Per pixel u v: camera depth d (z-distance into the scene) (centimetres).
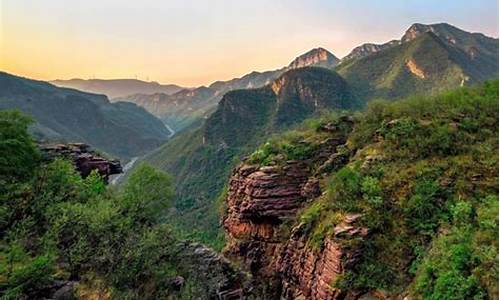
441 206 2364
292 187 3462
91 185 2964
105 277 2041
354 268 2316
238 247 3669
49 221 2197
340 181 2772
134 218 2792
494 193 2295
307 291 2655
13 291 1526
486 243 1906
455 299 1764
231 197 3947
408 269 2219
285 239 3284
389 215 2441
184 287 2362
